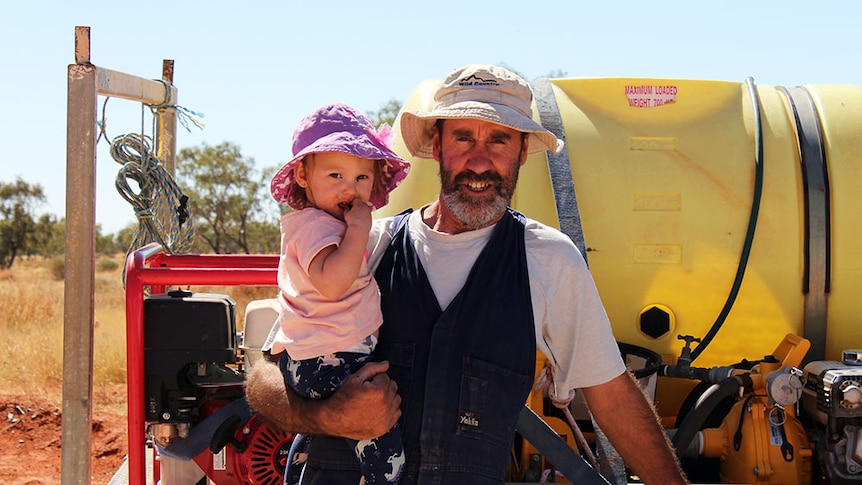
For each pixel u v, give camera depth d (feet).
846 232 13.64
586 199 13.57
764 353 13.65
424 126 10.55
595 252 13.47
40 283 88.12
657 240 13.56
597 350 9.39
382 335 9.29
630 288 13.51
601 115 14.24
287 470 10.14
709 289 13.56
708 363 13.70
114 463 25.41
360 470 9.01
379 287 9.45
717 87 14.62
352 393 8.52
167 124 18.40
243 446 12.82
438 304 9.17
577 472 10.98
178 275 12.20
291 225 9.11
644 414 9.56
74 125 12.59
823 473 12.59
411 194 13.69
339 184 8.96
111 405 32.45
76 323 12.46
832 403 12.23
